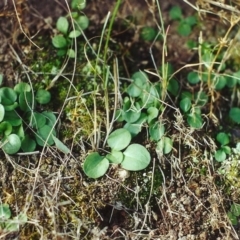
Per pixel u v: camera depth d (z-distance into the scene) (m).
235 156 0.30
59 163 0.29
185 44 0.35
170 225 0.29
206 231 0.29
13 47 0.32
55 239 0.28
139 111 0.30
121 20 0.34
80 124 0.30
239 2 0.32
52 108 0.31
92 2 0.34
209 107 0.32
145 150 0.29
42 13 0.33
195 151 0.30
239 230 0.29
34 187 0.29
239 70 0.34
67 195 0.29
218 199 0.29
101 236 0.28
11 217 0.28
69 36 0.32
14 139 0.29
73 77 0.31
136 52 0.34
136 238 0.29
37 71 0.32
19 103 0.30
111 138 0.30
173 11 0.35
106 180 0.29
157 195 0.30
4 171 0.29
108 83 0.32
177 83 0.33
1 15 0.32
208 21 0.35
